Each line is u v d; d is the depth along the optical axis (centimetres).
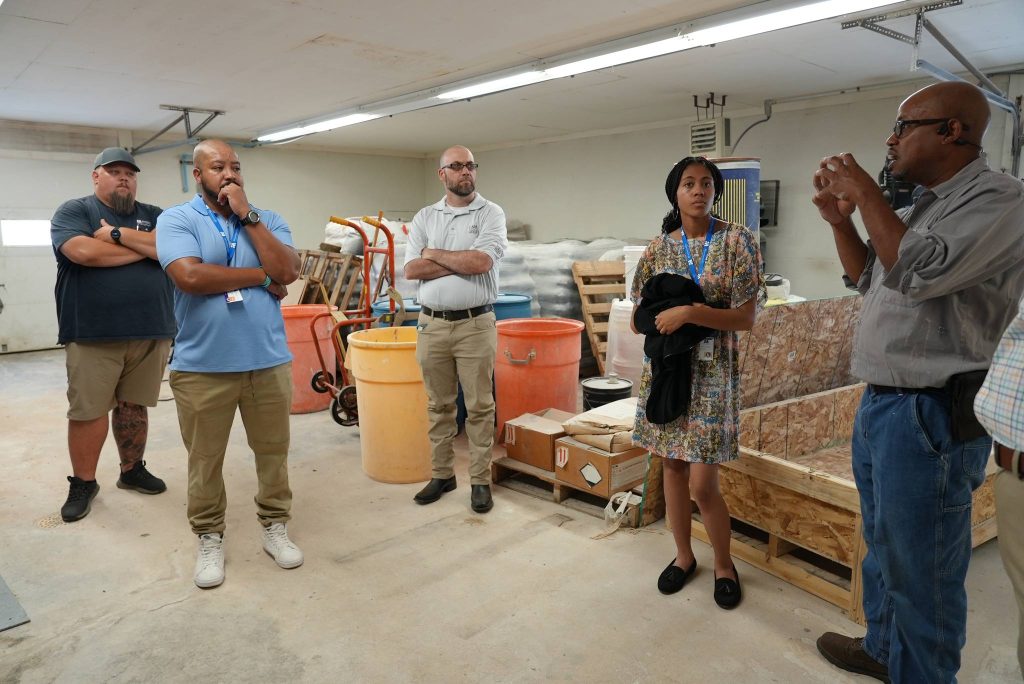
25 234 778
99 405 296
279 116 771
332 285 586
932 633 158
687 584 237
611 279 595
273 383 245
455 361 302
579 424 303
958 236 136
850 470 299
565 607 225
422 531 284
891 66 550
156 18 408
